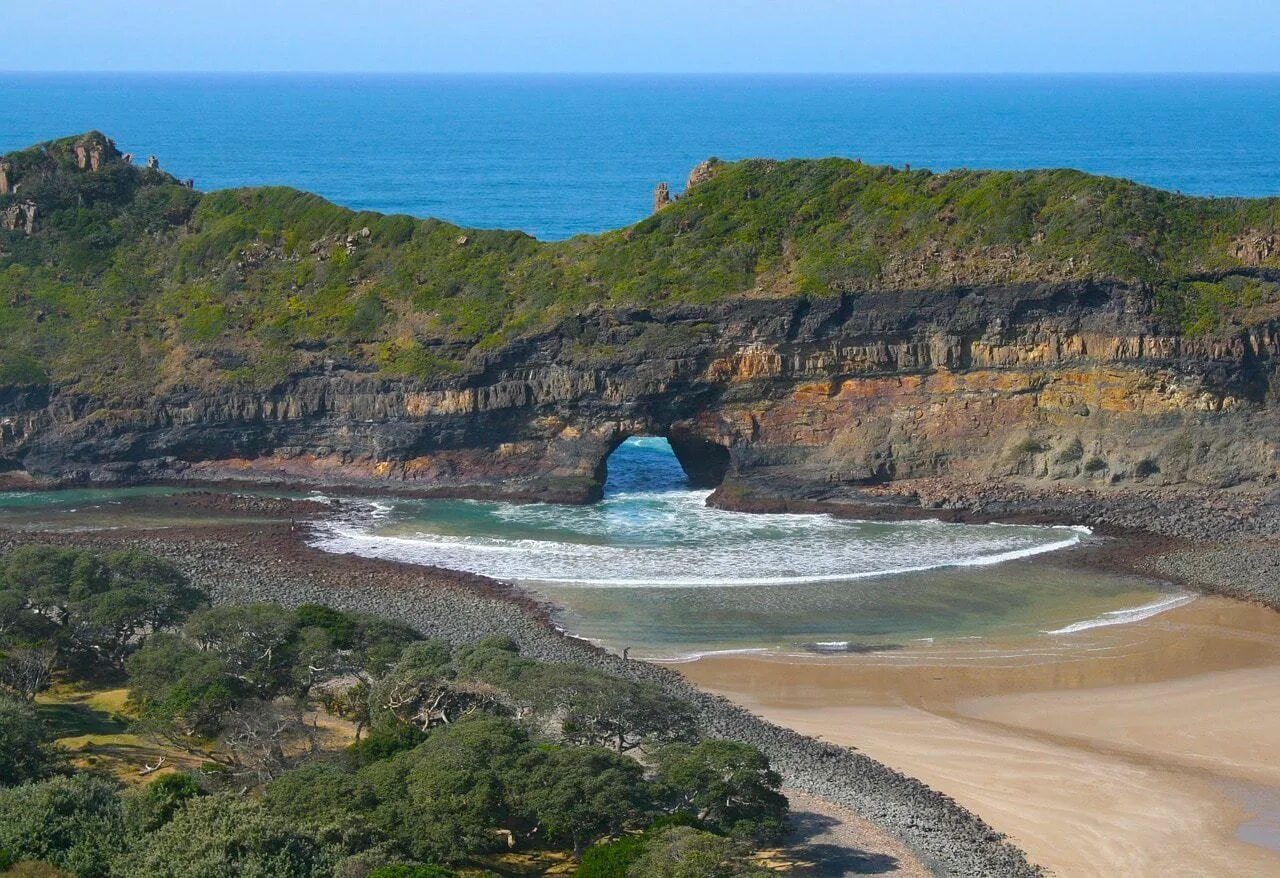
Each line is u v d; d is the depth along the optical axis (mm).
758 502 118250
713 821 60719
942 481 117312
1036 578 100812
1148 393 114562
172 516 115312
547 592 98062
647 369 118625
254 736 65938
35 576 82812
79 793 56906
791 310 117438
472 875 57500
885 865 60750
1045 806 67875
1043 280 115000
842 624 92375
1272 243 116312
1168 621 92750
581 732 66938
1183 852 63750
